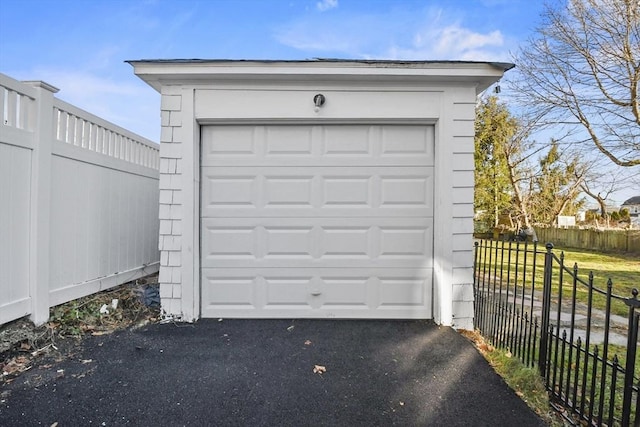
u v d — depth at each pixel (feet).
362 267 14.21
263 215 14.16
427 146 14.19
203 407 8.22
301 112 13.70
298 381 9.43
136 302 14.94
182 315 13.73
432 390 9.11
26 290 11.32
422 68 13.03
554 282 24.79
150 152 19.56
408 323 13.84
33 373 9.43
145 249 18.86
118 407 8.12
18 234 11.01
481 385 9.36
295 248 14.20
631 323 6.82
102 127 15.15
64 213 12.96
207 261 14.16
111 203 15.83
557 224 60.80
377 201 14.17
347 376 9.75
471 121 13.74
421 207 14.20
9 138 10.62
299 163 14.15
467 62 12.86
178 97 13.65
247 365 10.25
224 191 14.16
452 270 13.78
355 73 13.04
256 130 14.15
